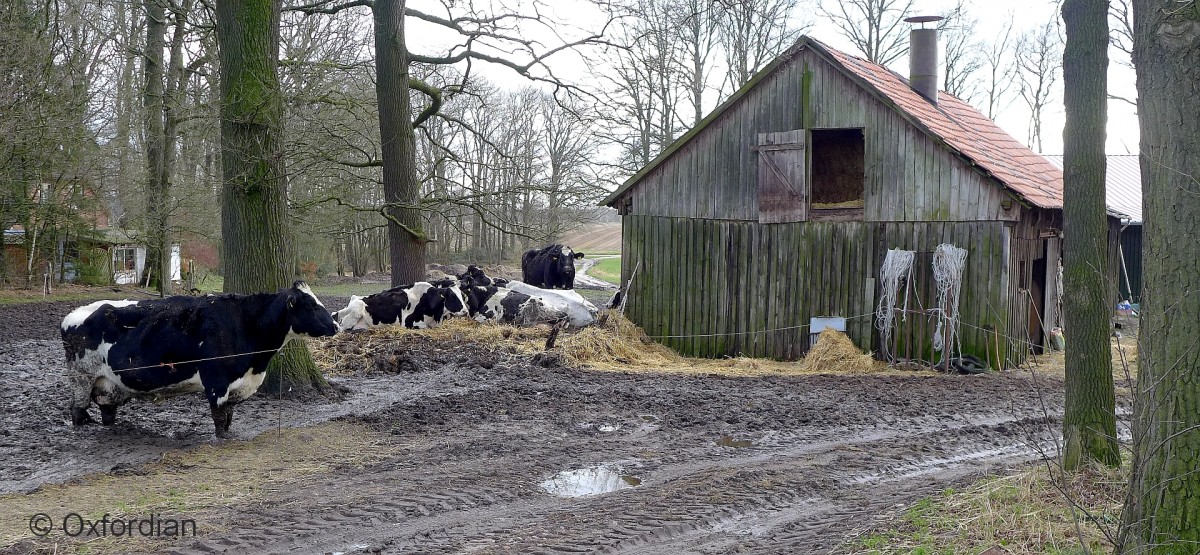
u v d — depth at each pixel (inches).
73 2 982.4
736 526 301.6
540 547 271.6
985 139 833.5
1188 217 196.1
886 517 288.8
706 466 387.2
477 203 790.5
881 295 691.4
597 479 365.7
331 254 2037.4
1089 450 308.3
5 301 1168.2
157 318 406.3
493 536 284.8
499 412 493.4
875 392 560.4
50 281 1381.6
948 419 489.7
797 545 270.5
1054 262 802.8
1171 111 199.2
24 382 550.0
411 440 426.9
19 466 364.8
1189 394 195.3
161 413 462.0
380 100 791.7
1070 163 313.4
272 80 490.6
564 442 429.4
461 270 1891.0
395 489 338.0
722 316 750.5
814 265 716.7
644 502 323.6
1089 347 309.7
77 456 381.4
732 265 746.8
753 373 651.5
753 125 734.5
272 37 493.4
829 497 340.5
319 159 687.7
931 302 677.9
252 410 476.4
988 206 658.8
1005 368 657.0
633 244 784.9
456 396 527.2
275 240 497.7
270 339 419.5
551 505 324.8
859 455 405.7
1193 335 195.2
